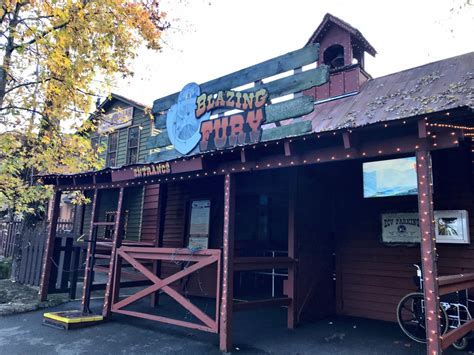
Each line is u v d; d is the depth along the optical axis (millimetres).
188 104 7750
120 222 7059
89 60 7996
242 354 4793
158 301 8109
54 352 4906
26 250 9969
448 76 8195
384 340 5391
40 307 7520
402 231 6746
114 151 13789
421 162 3941
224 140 6910
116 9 8438
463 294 5477
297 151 4930
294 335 5660
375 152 4305
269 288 9289
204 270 9125
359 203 7383
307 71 6051
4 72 7750
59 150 8820
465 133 3881
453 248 6117
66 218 17953
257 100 6547
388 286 6777
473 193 6043
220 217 9234
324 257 7242
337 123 7875
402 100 7801
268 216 8992
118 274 6836
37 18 7574
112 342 5352
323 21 11039
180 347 5113
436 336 3543
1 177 8828
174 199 10438
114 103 14172
